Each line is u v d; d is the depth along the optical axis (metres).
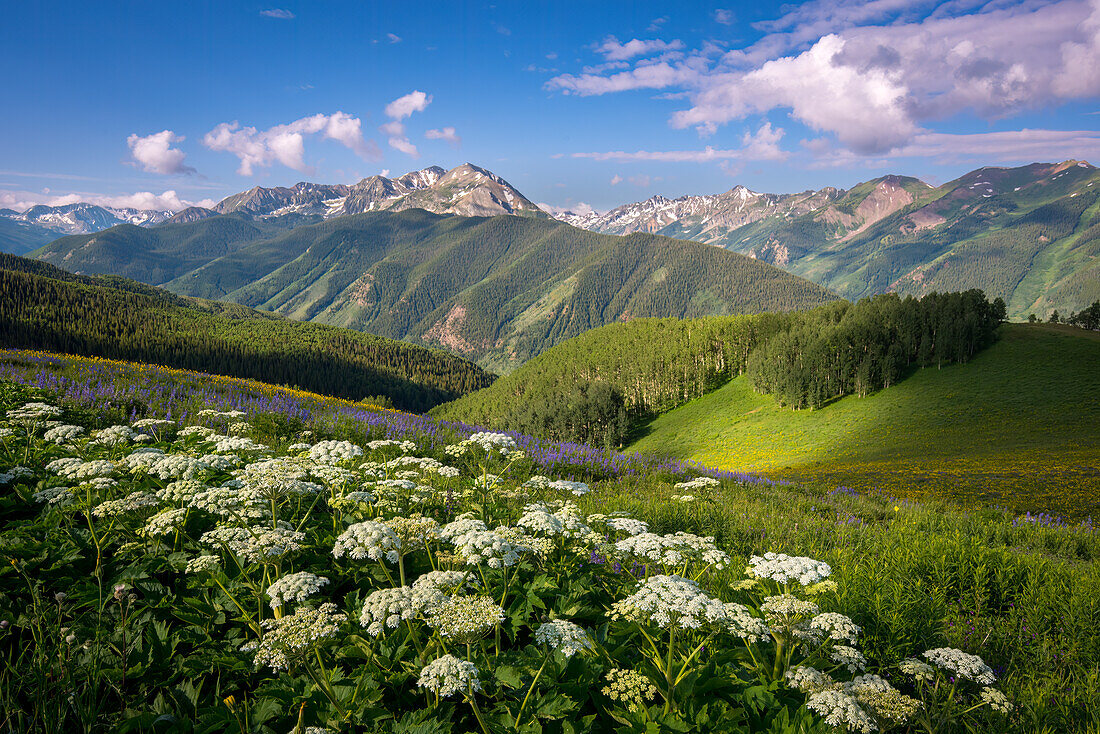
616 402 170.62
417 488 6.84
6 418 10.20
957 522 16.45
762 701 3.73
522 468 14.39
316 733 3.02
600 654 4.20
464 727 3.53
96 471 5.66
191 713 3.52
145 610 4.26
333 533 6.02
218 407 15.29
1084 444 77.50
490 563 4.34
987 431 100.19
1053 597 7.18
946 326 139.38
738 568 6.79
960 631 6.13
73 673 3.56
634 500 12.11
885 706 3.56
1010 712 4.51
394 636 4.18
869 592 6.48
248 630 4.30
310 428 15.30
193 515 5.80
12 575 4.63
